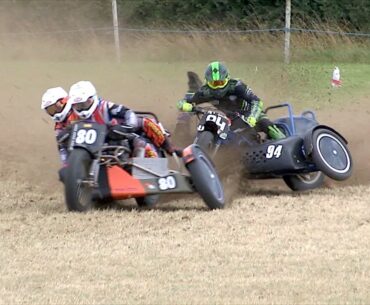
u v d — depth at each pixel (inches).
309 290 859.4
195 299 835.4
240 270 927.7
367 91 2630.4
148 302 829.2
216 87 1430.9
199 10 4343.0
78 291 863.7
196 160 1220.5
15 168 1636.3
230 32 3634.4
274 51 3538.4
